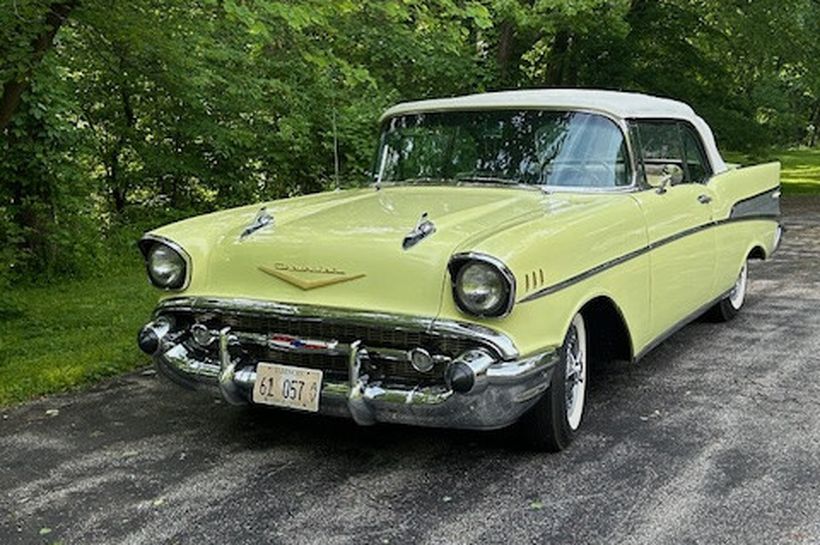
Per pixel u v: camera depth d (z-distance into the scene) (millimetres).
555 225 3559
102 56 7918
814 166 27594
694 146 5270
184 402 4570
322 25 6508
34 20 5906
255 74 10031
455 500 3316
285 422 4230
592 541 2965
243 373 3633
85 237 9203
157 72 8203
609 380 4848
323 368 3520
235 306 3613
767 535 2980
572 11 10648
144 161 10969
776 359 5203
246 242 3701
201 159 11281
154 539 3035
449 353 3295
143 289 8117
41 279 8492
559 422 3699
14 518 3207
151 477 3580
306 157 11297
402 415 3371
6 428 4191
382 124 5055
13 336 6105
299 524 3135
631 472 3545
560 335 3535
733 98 16328
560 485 3430
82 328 6387
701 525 3062
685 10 15484
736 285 6102
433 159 4699
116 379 5016
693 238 4875
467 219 3633
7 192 8492
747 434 3959
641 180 4426
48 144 8625
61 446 3943
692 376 4891
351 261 3428
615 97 4730
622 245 4012
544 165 4363
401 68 10656
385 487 3451
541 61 14883
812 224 12164
